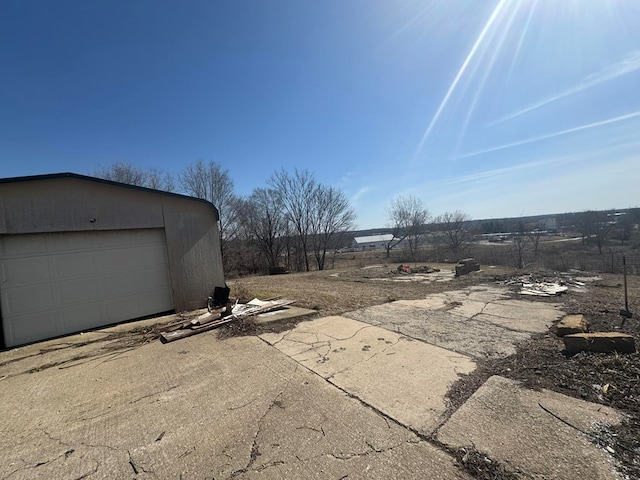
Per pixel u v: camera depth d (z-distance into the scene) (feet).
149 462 6.76
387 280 39.88
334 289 31.55
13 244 16.49
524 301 21.75
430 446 6.75
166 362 12.69
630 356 10.39
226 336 15.57
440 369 10.71
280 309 20.52
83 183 18.47
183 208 22.62
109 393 10.25
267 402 9.03
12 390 10.87
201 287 23.32
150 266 21.16
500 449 6.51
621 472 5.68
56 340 16.88
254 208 92.53
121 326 18.99
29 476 6.53
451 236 104.78
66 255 18.07
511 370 10.35
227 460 6.66
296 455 6.70
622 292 23.91
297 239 97.30
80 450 7.32
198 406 9.05
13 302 16.42
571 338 11.43
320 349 13.15
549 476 5.71
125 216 19.98
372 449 6.75
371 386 9.68
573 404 8.00
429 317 17.94
